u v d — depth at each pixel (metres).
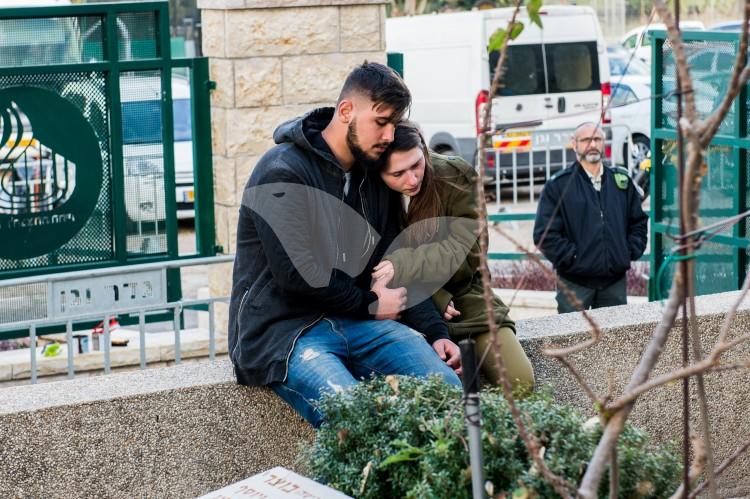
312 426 3.93
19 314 6.80
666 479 2.92
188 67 7.14
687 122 2.12
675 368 4.57
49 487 3.68
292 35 7.20
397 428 3.09
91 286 6.21
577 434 2.88
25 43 6.68
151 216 7.11
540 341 4.34
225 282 7.36
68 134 6.80
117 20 6.88
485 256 2.37
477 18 16.09
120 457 3.76
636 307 4.76
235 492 3.04
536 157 12.01
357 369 3.81
